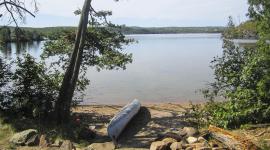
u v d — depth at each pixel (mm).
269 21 13250
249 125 12344
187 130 12602
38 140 12258
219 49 89562
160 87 31500
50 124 15484
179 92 28672
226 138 10773
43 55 19516
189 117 17812
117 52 19594
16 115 15992
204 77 37531
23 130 13898
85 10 16844
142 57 68562
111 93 28688
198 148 10344
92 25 18688
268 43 13375
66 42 19453
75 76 16641
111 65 19359
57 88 17109
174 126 16141
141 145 12805
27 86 16656
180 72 43031
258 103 13008
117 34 19359
